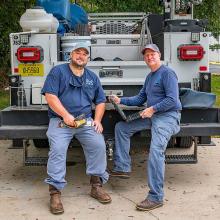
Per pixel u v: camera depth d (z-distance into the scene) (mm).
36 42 5695
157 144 4590
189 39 5746
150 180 4574
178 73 5770
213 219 4352
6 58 13766
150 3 13086
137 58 7012
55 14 6988
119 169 4988
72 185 5379
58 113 4676
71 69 4789
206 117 5125
